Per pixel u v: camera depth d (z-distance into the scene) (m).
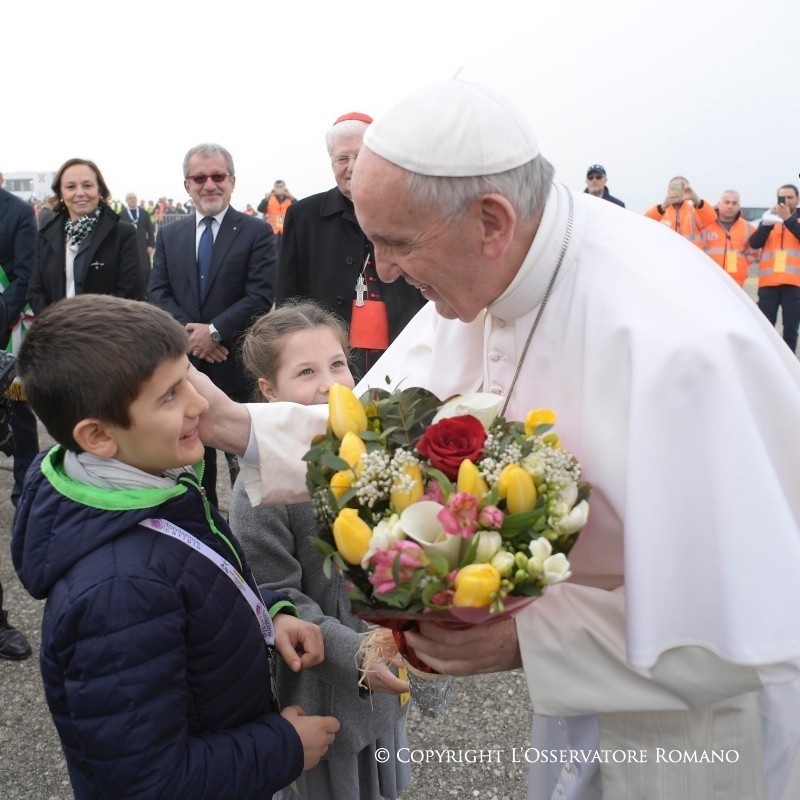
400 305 3.66
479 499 0.99
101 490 1.18
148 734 1.12
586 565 1.35
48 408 1.16
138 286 4.30
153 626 1.14
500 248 1.21
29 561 1.20
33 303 4.27
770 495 1.09
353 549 1.01
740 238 9.41
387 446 1.14
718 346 1.12
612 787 1.34
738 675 1.14
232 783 1.22
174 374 1.18
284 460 1.40
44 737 2.51
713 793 1.32
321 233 3.68
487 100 1.19
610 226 1.33
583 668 1.20
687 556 1.12
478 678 2.81
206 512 1.32
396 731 1.80
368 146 1.19
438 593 0.96
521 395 1.37
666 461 1.12
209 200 3.84
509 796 2.25
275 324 1.87
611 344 1.22
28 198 26.12
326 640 1.54
